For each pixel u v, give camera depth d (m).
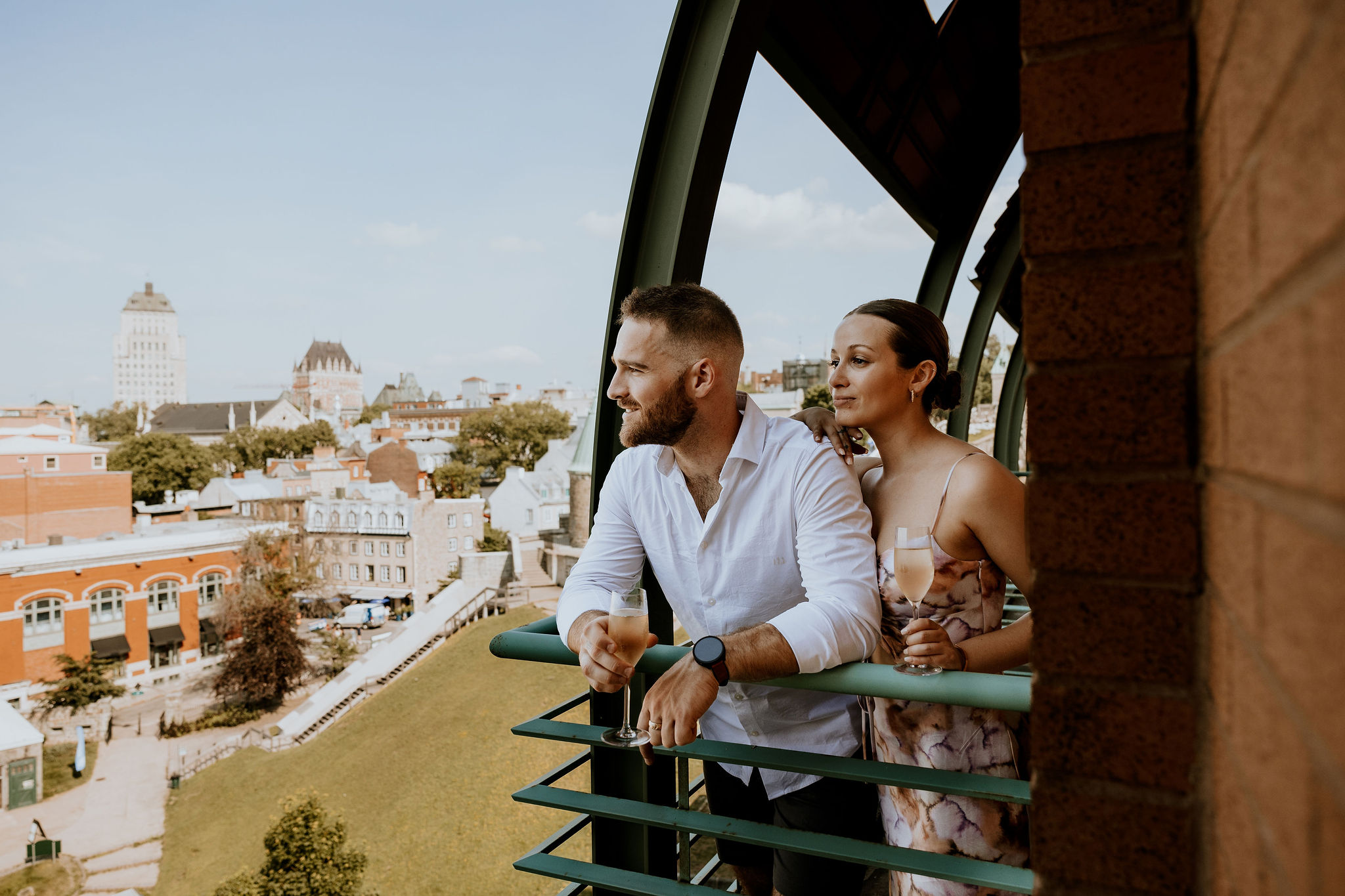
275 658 36.84
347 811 27.80
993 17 3.16
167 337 131.25
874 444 1.47
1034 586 0.55
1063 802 0.55
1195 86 0.49
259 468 87.38
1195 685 0.51
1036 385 0.55
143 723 34.56
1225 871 0.43
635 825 1.55
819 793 1.38
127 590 36.00
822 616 1.12
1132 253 0.52
